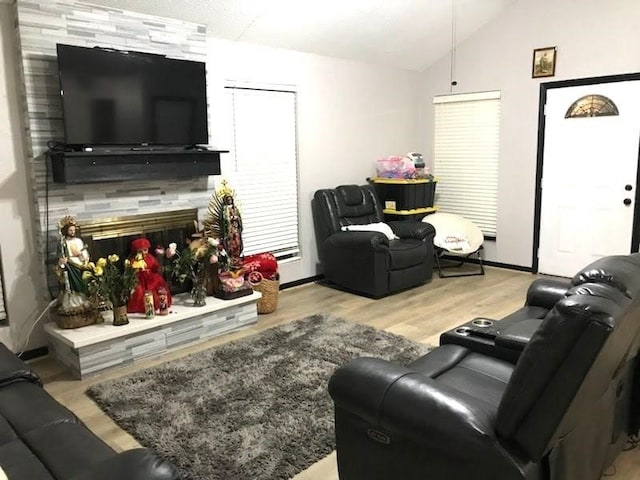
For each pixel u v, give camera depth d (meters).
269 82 4.66
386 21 4.69
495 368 2.13
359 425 1.78
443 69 5.88
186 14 3.79
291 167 4.98
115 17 3.46
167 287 3.62
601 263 1.59
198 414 2.62
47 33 3.19
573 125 4.92
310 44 4.75
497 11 5.20
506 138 5.44
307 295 4.81
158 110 3.62
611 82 4.64
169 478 1.17
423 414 1.54
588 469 1.79
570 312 1.29
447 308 4.32
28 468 1.50
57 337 3.18
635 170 4.61
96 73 3.29
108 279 3.23
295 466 2.20
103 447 1.63
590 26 4.70
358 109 5.49
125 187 3.62
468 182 5.88
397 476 1.70
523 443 1.43
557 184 5.11
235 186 4.54
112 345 3.20
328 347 3.46
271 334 3.71
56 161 3.21
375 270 4.52
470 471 1.49
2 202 3.26
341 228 5.00
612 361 1.54
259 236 4.79
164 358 3.38
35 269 3.42
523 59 5.18
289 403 2.72
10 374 2.09
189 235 3.97
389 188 5.50
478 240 5.37
